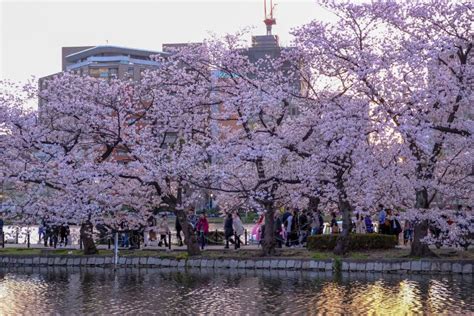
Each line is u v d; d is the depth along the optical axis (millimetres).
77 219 25500
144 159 25156
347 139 20891
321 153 22562
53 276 24156
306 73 25016
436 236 25391
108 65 91750
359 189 22719
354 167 22500
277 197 26266
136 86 27000
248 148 23422
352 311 15859
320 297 18016
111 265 26969
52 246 33000
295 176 24766
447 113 23172
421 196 23438
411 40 21828
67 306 17250
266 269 24781
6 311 16594
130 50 95812
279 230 29828
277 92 23797
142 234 31016
